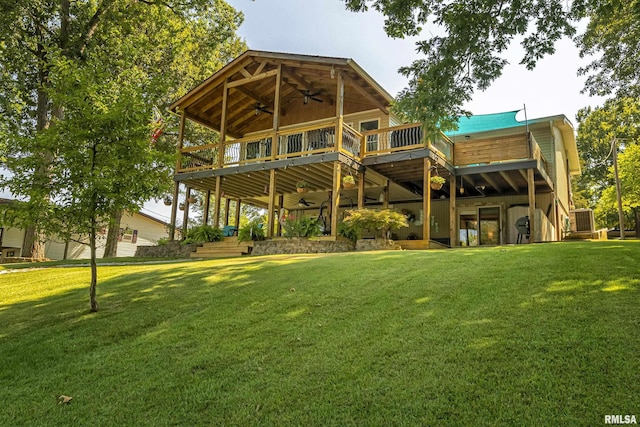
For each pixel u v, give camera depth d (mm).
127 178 5676
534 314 3914
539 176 13461
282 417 2816
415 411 2691
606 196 22031
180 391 3322
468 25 7020
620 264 5309
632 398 2561
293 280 6266
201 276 7203
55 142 5527
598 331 3414
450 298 4691
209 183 16234
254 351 3908
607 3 7246
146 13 17328
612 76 13414
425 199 11922
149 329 4789
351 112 16000
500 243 15438
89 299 6262
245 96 16516
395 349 3578
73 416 3133
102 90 6020
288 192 17688
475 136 16750
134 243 27672
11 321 5535
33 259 14742
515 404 2631
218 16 19891
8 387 3686
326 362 3512
